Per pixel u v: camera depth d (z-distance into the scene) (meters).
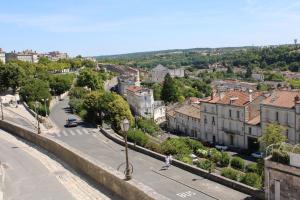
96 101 66.94
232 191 28.78
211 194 28.30
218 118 75.62
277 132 43.31
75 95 100.81
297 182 24.42
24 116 66.62
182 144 49.62
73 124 65.44
